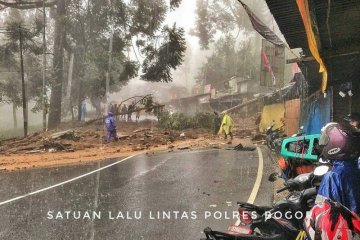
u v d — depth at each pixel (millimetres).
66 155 18672
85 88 44688
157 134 26688
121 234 5996
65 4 38406
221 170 12094
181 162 14469
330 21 8109
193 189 9266
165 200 8195
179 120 31406
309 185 3848
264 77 19438
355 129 2977
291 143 6668
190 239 5637
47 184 10789
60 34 38000
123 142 23438
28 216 7215
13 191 9867
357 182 2869
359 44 9773
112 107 38031
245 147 18859
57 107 36562
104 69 40719
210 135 27719
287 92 22125
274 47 19312
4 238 5941
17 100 46531
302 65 11508
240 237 3697
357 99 13406
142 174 11992
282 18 8109
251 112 45438
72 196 8961
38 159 17438
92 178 11570
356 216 2799
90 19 39500
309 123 16688
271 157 14930
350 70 12703
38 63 46875
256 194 8328
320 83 15039
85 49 40938
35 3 38062
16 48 35688
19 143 23859
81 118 38062
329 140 2959
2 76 46656
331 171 2934
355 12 7551
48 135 25359
